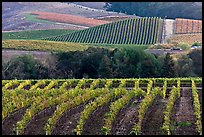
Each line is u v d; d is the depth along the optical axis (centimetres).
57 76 10131
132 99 6706
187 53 11219
